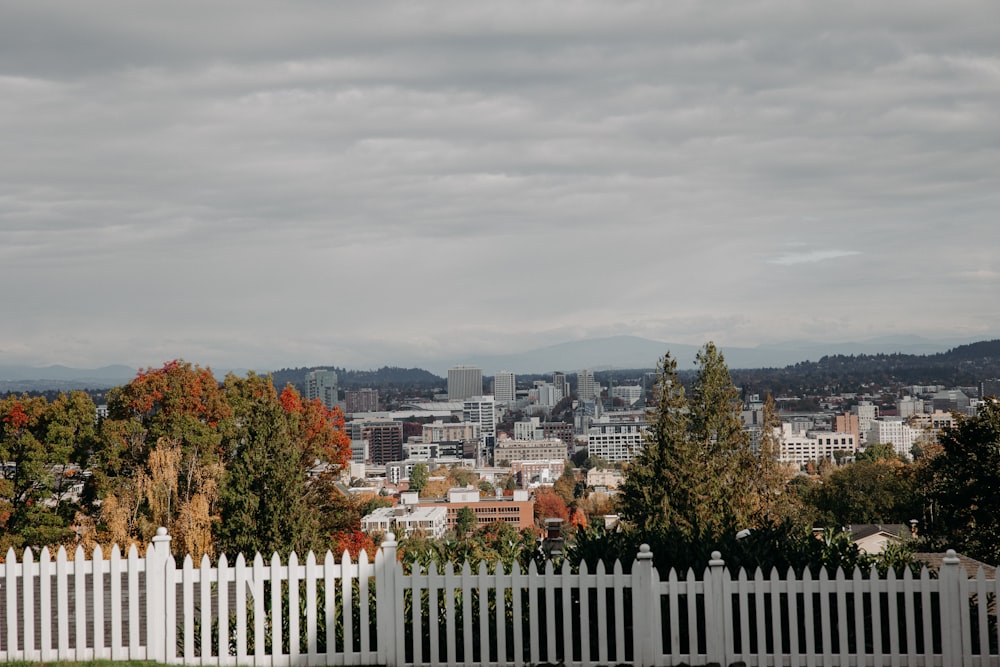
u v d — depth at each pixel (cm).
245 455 3734
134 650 1197
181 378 4384
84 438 4328
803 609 1277
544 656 1241
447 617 1203
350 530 4616
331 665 1195
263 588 1253
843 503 8975
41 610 1195
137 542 3894
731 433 5172
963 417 3888
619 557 1298
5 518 4056
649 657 1184
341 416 4872
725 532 1398
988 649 1174
